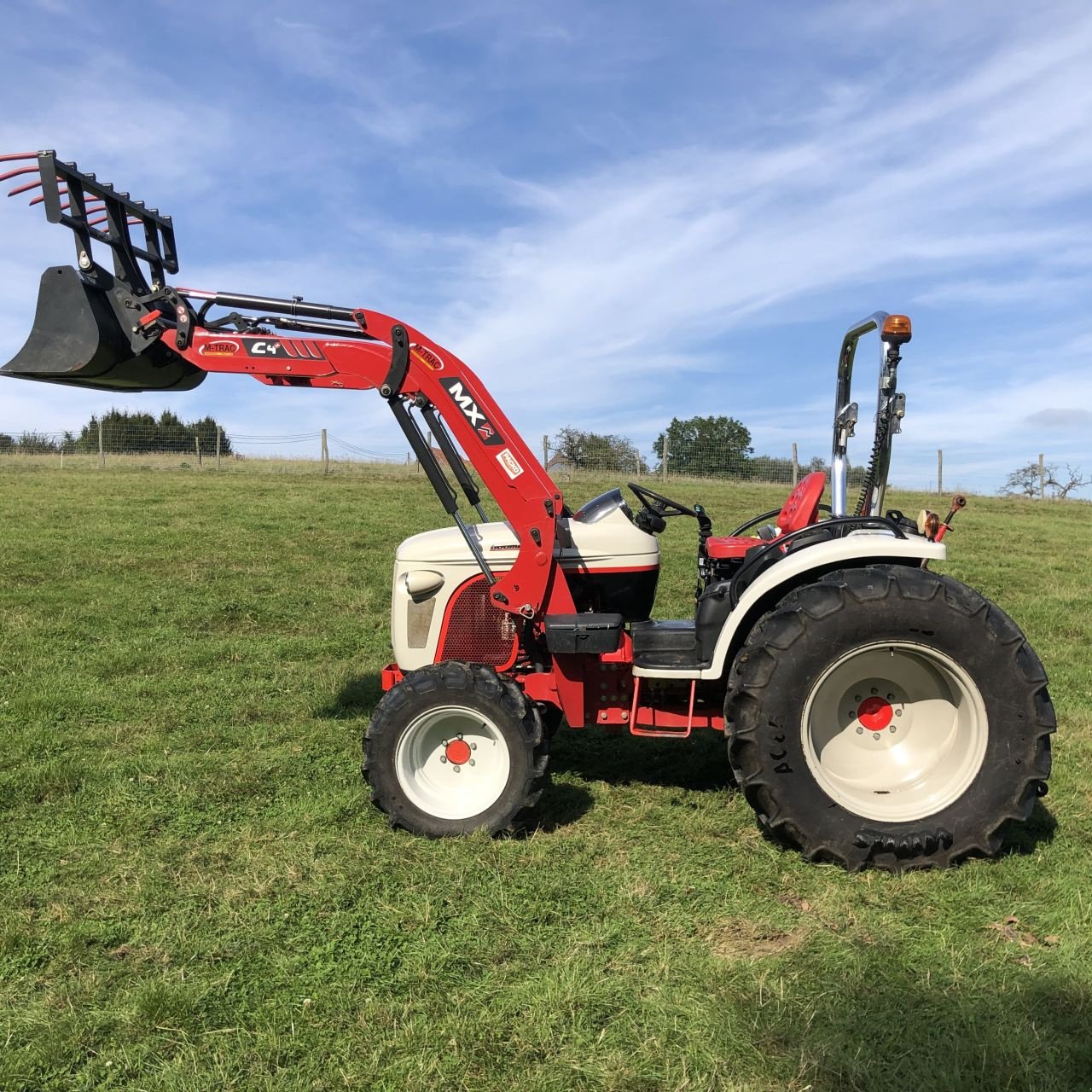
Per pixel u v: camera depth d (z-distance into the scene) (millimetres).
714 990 2535
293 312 3865
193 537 11570
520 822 3631
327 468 22562
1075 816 3771
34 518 12727
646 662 3732
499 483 3764
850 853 3277
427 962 2701
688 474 22484
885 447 3732
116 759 4496
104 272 3824
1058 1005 2465
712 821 3764
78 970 2678
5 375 3760
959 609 3244
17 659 6262
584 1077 2207
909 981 2572
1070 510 18750
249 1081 2207
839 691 3432
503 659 4020
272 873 3270
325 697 5617
